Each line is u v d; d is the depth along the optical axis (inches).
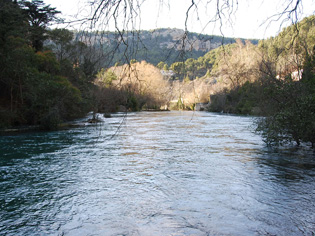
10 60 946.7
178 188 340.5
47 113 1000.2
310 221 248.5
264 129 655.8
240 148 618.2
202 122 1323.8
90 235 227.8
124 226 242.7
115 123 1250.0
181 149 613.3
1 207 283.6
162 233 230.2
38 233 231.3
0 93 1136.2
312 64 465.1
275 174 397.7
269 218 255.4
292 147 613.6
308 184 349.7
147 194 320.8
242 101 1777.8
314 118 522.0
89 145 669.3
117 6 94.6
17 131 941.2
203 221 251.1
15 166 452.4
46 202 296.8
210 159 504.4
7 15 779.4
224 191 327.9
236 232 230.2
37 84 1023.6
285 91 529.3
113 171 421.4
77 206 286.7
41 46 1254.3
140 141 737.0
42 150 598.5
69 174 404.8
